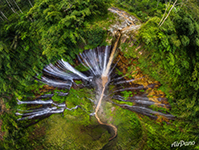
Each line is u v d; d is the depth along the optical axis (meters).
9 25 12.81
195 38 10.91
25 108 15.24
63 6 11.44
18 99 14.91
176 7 12.88
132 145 14.91
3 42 12.62
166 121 13.62
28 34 12.53
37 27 12.25
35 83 14.64
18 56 13.27
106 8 12.93
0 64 13.39
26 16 12.66
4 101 15.03
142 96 13.80
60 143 15.34
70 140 15.49
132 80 13.25
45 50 11.12
